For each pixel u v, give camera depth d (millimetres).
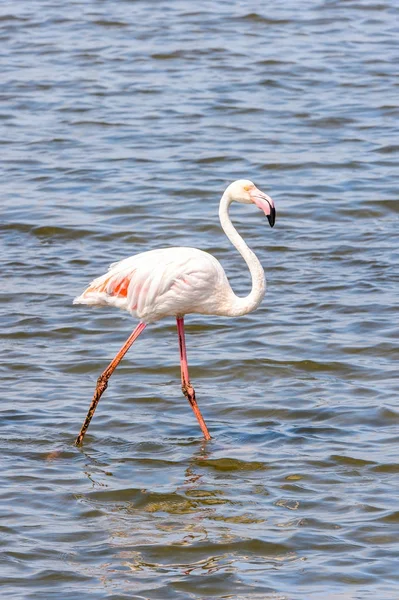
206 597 8320
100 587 8469
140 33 29703
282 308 15094
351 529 9336
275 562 8828
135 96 25250
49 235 18016
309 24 30484
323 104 24562
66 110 24391
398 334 14000
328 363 13180
